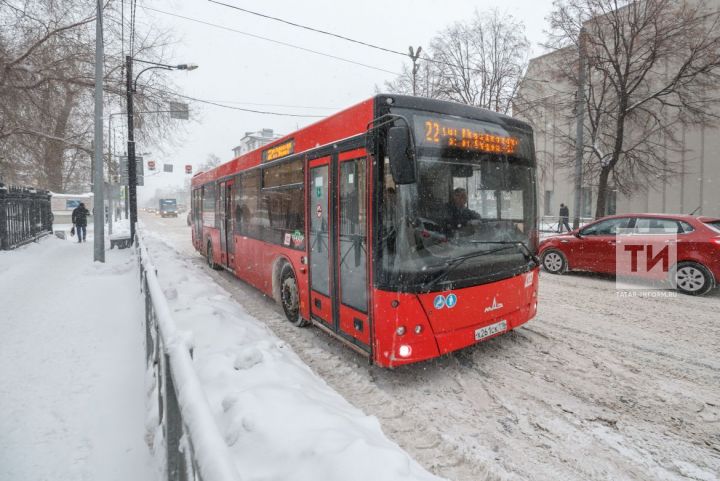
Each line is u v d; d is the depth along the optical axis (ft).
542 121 76.13
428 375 14.62
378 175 13.05
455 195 13.88
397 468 7.01
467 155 14.32
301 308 19.12
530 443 10.58
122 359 13.35
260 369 11.60
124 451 8.43
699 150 65.41
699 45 53.67
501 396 13.07
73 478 7.56
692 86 56.54
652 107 65.46
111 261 36.68
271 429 8.20
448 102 14.30
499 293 14.85
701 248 25.11
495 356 16.16
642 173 63.21
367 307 13.84
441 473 9.47
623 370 14.82
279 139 21.52
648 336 18.22
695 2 59.67
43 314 18.71
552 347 17.02
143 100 57.41
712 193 64.23
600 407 12.35
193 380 5.20
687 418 11.71
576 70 61.16
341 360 15.99
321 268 17.16
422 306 12.89
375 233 13.16
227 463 3.74
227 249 32.89
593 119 66.74
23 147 57.06
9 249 40.68
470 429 11.24
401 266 12.69
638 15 56.08
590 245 30.66
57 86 52.29
